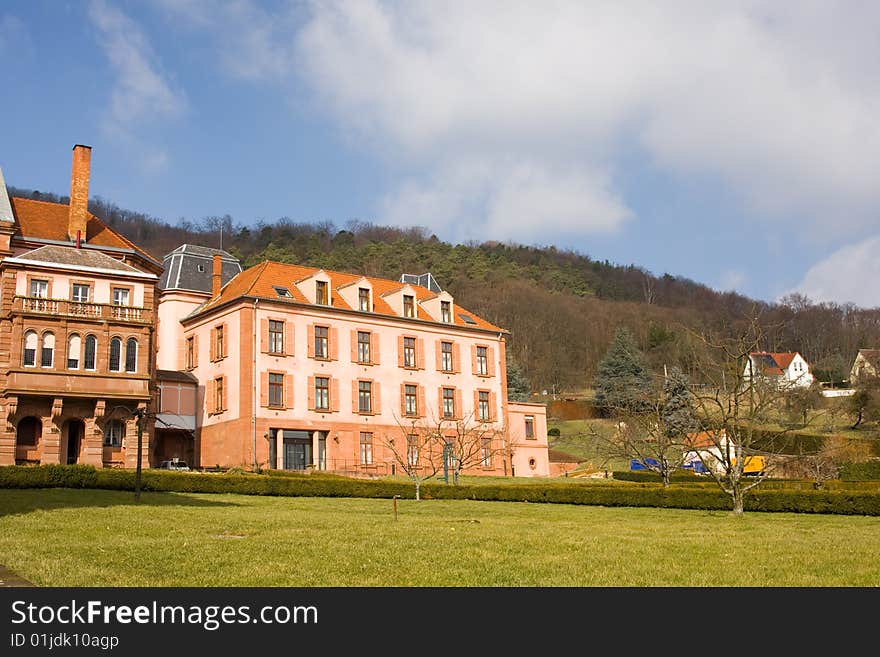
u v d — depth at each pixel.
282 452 56.88
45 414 43.16
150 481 35.66
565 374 133.00
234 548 17.50
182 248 66.25
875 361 93.94
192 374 60.97
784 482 42.72
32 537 19.25
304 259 142.88
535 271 165.12
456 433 64.44
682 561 16.52
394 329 64.31
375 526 23.39
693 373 55.34
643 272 191.75
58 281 44.69
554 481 57.22
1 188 48.03
